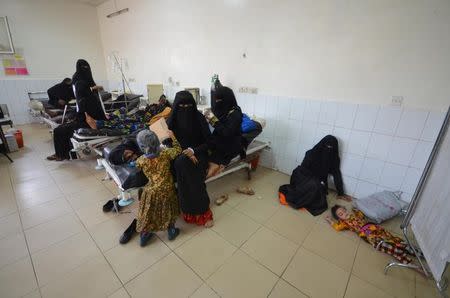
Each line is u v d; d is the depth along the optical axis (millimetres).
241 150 2373
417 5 1731
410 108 1917
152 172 1682
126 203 1993
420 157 1947
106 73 6082
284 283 1442
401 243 1687
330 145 2355
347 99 2252
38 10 4844
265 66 2773
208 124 2199
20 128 4785
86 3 5363
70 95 4434
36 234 1812
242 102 3141
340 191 2414
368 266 1581
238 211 2164
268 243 1771
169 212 1736
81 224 1939
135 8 4402
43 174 2816
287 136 2816
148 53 4484
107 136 2768
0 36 4535
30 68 4992
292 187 2402
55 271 1491
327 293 1383
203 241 1779
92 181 2664
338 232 1910
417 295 1383
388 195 2092
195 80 3713
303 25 2352
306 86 2500
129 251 1667
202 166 1989
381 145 2135
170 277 1467
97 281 1430
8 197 2311
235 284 1428
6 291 1352
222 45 3145
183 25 3590
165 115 3111
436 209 1298
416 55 1812
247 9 2744
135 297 1338
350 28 2078
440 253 1164
